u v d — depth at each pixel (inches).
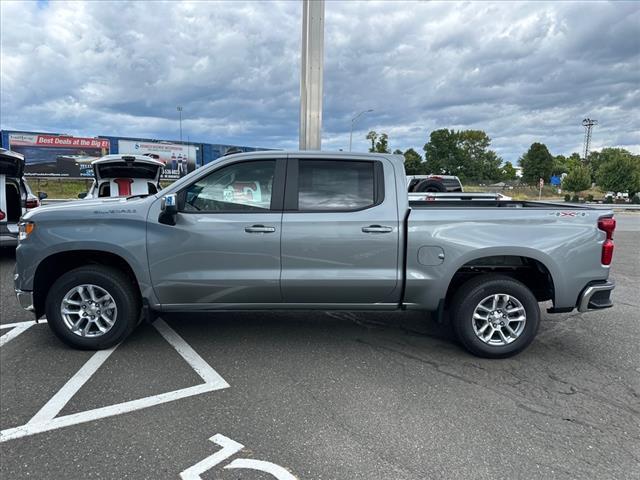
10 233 316.5
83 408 130.5
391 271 164.9
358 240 162.9
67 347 174.2
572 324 211.9
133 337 186.1
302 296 167.5
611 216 166.7
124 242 161.8
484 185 2486.5
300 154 167.8
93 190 391.2
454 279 176.4
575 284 164.6
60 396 137.2
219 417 126.2
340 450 111.3
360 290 165.8
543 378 153.6
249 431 119.3
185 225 162.1
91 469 103.7
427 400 137.1
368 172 168.1
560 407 134.1
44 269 168.9
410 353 173.6
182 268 163.8
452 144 3651.6
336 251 163.3
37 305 169.3
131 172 390.3
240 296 166.9
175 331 193.8
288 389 143.1
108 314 169.2
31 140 1337.4
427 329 201.0
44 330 192.9
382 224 163.2
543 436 118.7
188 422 123.5
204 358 166.1
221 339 185.2
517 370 159.8
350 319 213.6
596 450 113.0
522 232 162.6
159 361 162.9
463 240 162.2
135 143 1505.9
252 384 146.1
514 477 102.3
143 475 101.7
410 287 165.5
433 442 115.3
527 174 3420.3
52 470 103.2
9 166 313.7
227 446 112.6
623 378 154.3
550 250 161.8
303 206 165.0
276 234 162.2
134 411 129.0
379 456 109.1
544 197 2341.3
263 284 163.9
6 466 104.5
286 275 163.5
